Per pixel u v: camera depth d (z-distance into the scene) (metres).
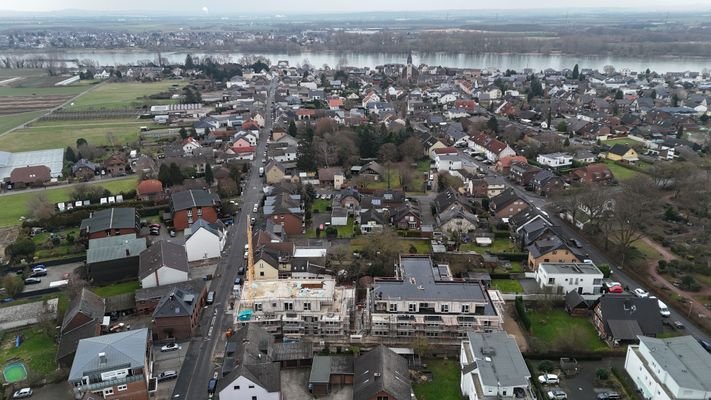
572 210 119.44
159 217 127.12
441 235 113.12
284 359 71.50
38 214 120.50
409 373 70.06
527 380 62.25
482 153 177.75
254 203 134.50
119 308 84.50
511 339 69.81
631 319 78.19
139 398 65.25
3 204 135.75
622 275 98.19
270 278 94.75
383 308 78.06
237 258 104.88
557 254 97.75
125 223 112.12
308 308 79.69
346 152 163.38
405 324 76.69
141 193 134.38
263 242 102.25
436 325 76.38
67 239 111.19
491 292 85.50
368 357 68.88
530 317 85.06
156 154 177.62
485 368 64.12
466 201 128.00
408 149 166.75
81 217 122.31
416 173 157.38
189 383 69.62
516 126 198.00
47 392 68.19
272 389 63.56
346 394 67.19
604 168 148.00
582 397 66.88
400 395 62.28
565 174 155.75
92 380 62.94
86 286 93.81
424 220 123.19
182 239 114.06
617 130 199.62
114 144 191.12
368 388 62.78
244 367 64.44
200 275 97.75
